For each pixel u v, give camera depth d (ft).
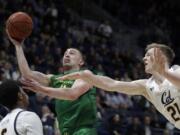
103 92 57.47
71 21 77.66
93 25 86.12
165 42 86.84
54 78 23.38
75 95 21.17
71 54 23.68
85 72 18.93
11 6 68.23
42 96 47.65
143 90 19.85
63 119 23.12
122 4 95.91
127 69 73.10
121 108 58.65
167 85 18.92
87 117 22.97
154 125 56.75
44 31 69.21
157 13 95.81
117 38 87.25
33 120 17.21
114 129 50.24
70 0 88.84
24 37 20.22
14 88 17.75
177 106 18.80
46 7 75.15
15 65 55.52
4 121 17.56
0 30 62.44
